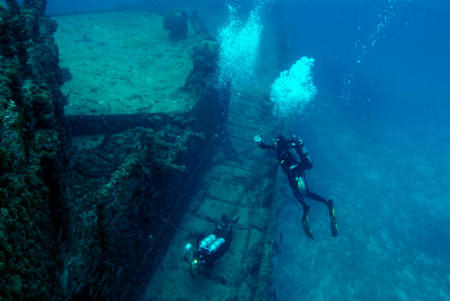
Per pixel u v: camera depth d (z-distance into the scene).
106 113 5.96
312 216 9.01
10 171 1.39
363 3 62.06
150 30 12.92
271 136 9.99
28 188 1.50
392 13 62.91
